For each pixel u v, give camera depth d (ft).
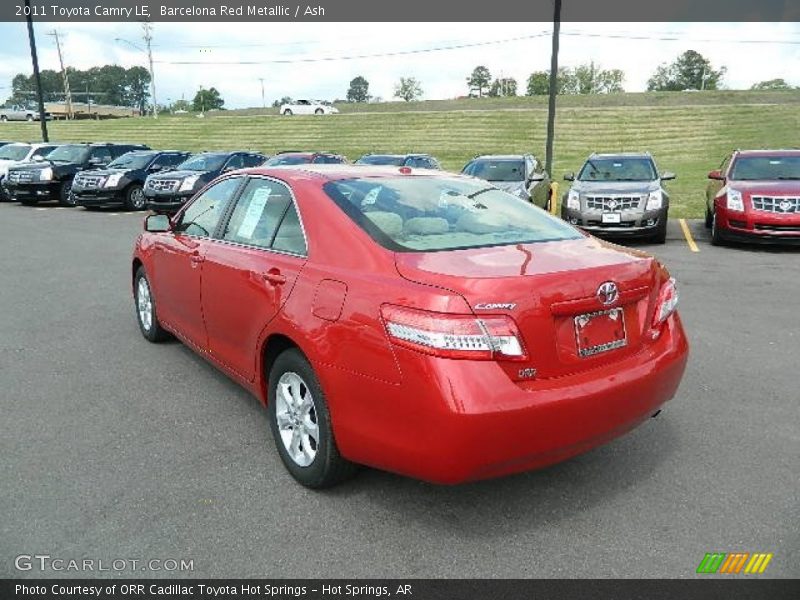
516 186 43.86
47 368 17.71
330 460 10.84
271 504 11.03
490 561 9.59
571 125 151.53
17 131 196.95
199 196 16.33
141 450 12.97
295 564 9.52
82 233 47.50
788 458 12.59
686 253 36.60
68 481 11.74
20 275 31.19
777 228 36.11
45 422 14.25
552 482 11.79
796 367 17.66
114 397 15.67
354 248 10.87
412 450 9.46
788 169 39.65
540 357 9.54
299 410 11.58
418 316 9.27
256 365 12.71
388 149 144.15
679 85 353.72
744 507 10.92
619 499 11.21
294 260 11.77
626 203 38.81
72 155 72.54
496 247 11.05
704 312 23.57
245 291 12.79
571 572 9.33
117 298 26.20
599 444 10.33
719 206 37.81
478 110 181.47
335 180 12.67
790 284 28.14
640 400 10.58
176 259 16.24
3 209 66.39
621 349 10.65
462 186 13.80
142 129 187.01
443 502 11.12
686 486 11.60
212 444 13.24
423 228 11.48
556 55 59.06
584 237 12.55
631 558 9.63
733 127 140.26
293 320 11.16
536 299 9.50
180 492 11.40
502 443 9.16
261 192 13.83
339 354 10.20
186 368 17.69
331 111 208.64
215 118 196.44
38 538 10.07
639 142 133.80
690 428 13.97
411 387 9.27
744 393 15.87
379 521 10.57
